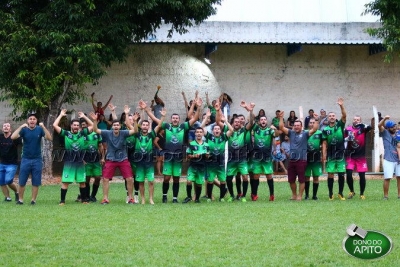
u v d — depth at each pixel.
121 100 29.36
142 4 23.14
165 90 29.33
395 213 14.23
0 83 23.89
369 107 30.88
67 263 9.36
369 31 26.36
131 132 16.59
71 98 25.61
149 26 25.25
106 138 16.67
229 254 9.91
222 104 28.84
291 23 30.50
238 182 18.02
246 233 11.62
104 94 29.28
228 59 30.31
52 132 24.52
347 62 30.80
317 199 18.02
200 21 25.12
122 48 24.31
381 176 26.92
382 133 17.67
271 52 30.53
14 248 10.36
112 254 9.92
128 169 16.69
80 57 22.72
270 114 30.48
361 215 13.91
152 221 13.05
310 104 30.67
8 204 16.44
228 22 30.09
